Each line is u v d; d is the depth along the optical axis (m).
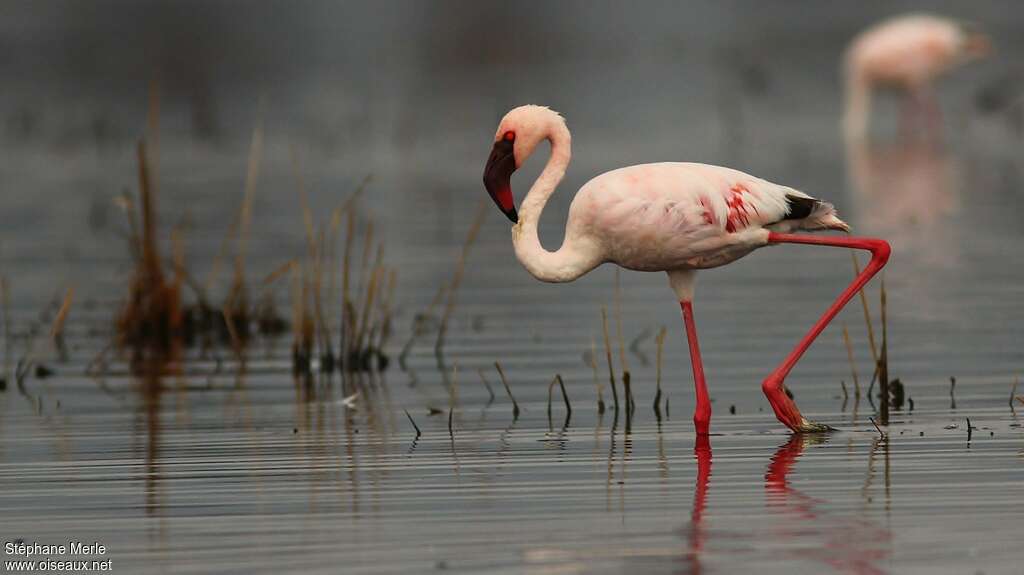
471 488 9.03
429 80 39.59
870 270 10.41
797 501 8.56
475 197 23.31
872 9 55.47
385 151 28.98
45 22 54.94
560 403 11.64
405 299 16.22
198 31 51.97
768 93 36.94
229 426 11.07
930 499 8.52
